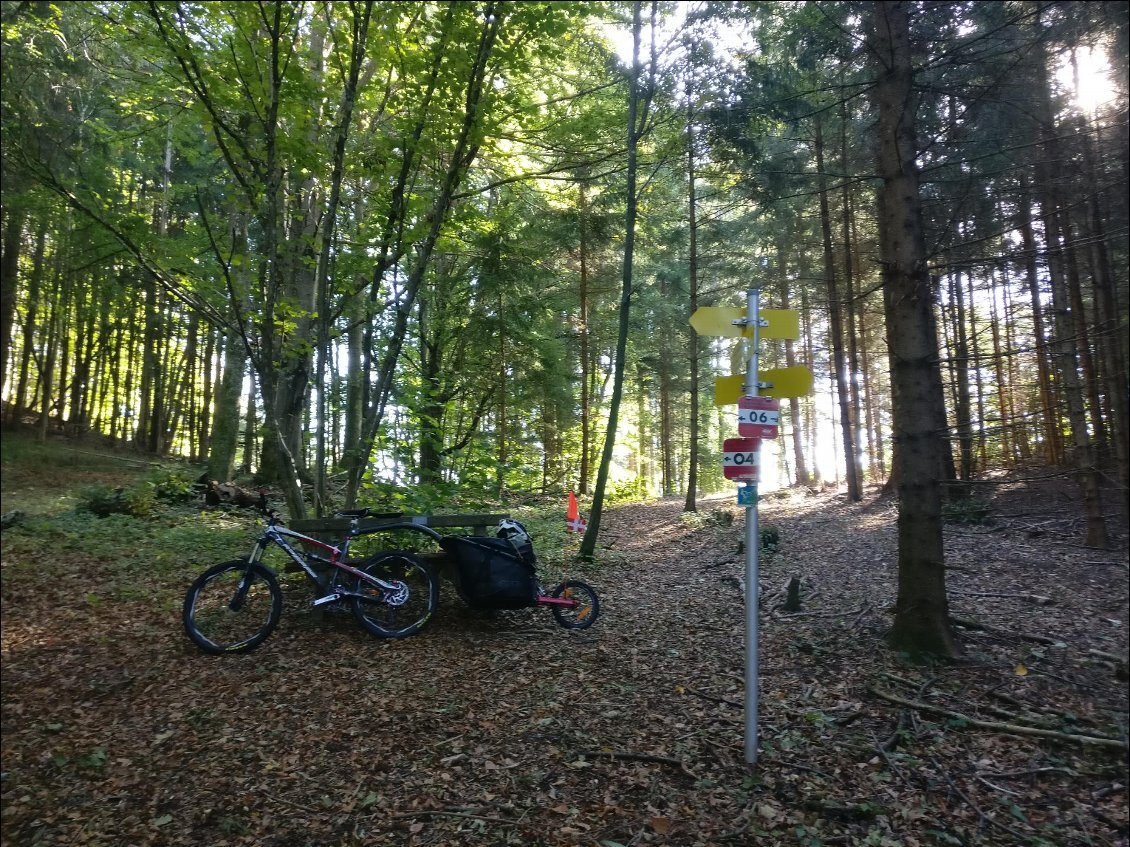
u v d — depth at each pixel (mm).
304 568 5789
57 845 3178
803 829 3238
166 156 12047
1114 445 9320
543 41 7250
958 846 3111
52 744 4023
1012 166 5820
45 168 6332
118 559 8297
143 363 25656
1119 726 4059
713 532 12898
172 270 7062
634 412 30000
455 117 7262
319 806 3484
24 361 22047
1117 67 4844
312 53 7055
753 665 3848
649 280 20359
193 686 4797
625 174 12992
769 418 3930
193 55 6230
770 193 10609
